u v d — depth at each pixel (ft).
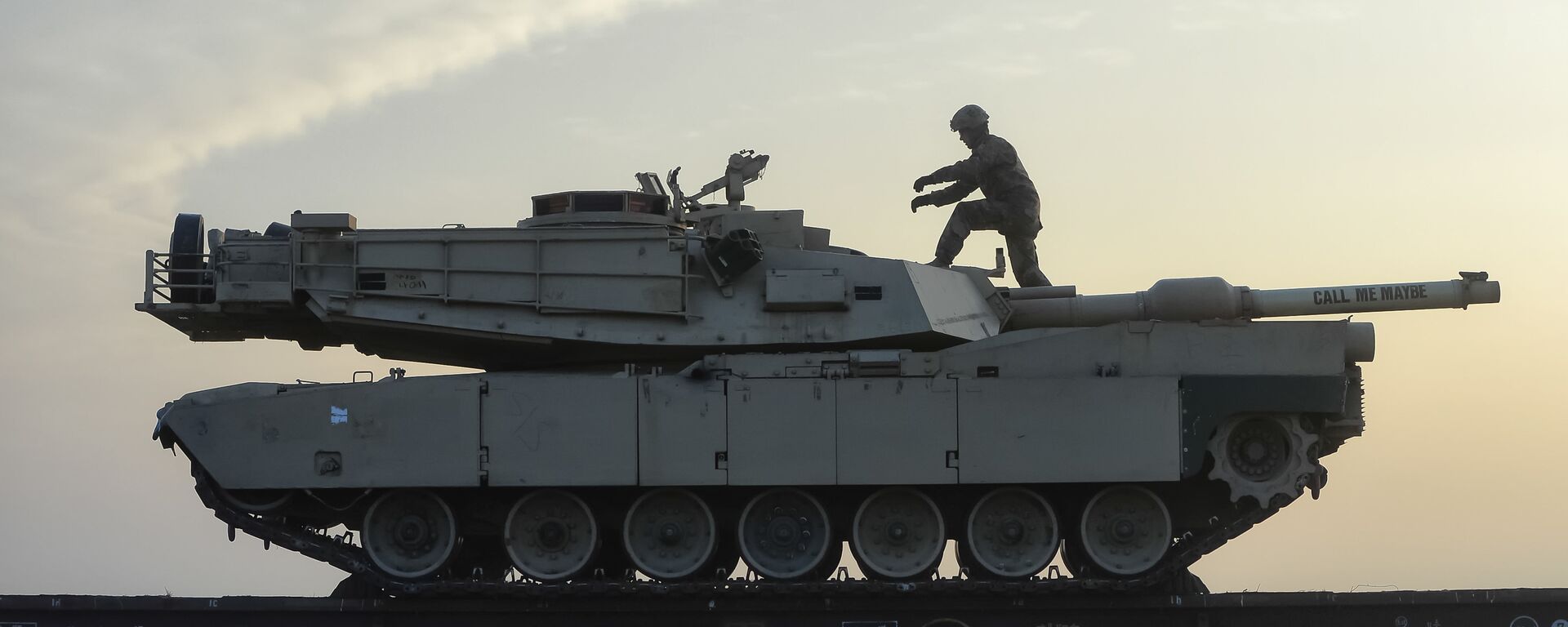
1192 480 103.19
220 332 108.37
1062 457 97.86
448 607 98.17
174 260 102.58
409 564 99.66
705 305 101.65
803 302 100.94
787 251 102.99
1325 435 103.76
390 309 100.58
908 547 100.17
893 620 98.53
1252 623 98.58
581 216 104.78
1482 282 105.40
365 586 101.45
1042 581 97.55
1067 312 106.22
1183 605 98.32
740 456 97.71
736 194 113.91
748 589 97.35
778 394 98.07
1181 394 98.48
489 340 101.65
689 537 100.27
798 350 101.55
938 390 98.07
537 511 99.86
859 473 97.66
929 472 97.66
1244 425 100.48
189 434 97.91
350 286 100.68
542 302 100.73
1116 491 99.76
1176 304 103.45
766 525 100.27
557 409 98.02
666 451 97.76
